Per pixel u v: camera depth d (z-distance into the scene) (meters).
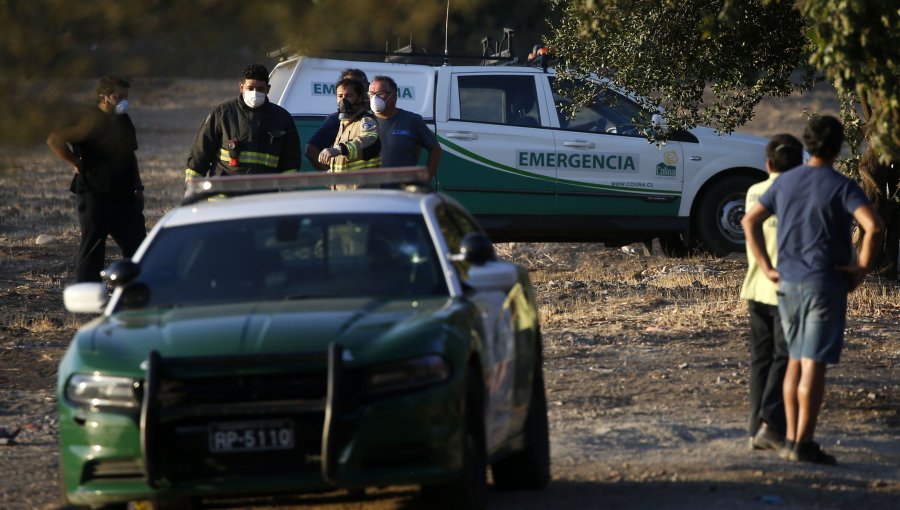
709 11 50.03
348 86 38.84
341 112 39.00
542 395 26.56
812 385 27.02
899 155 29.86
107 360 20.17
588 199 59.34
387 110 39.91
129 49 19.19
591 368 39.44
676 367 39.53
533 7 90.56
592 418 33.06
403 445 19.42
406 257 23.48
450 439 19.72
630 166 59.78
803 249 26.72
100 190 43.97
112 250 70.94
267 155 41.50
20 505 25.19
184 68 19.81
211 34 19.67
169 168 133.88
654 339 44.09
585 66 53.66
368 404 19.30
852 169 55.59
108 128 20.00
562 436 30.81
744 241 61.91
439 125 57.75
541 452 25.52
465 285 23.27
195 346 19.95
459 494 20.20
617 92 58.09
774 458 28.20
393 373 19.58
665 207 60.38
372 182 26.11
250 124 41.25
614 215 59.84
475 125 58.12
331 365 19.05
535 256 68.62
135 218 44.91
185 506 21.39
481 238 23.34
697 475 26.30
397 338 19.94
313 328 20.28
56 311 53.31
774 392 28.89
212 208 25.52
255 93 41.06
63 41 18.69
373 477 19.27
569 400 35.09
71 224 86.38
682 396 35.69
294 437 19.28
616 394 35.97
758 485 25.27
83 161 43.81
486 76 58.88
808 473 26.64
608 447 29.59
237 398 19.39
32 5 18.53
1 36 18.34
